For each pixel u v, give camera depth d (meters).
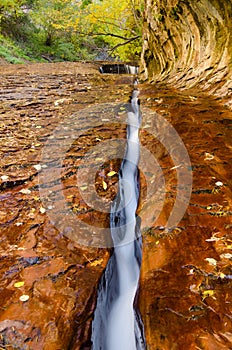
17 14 15.88
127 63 13.98
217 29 5.48
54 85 7.69
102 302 1.86
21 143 3.93
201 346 1.29
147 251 1.92
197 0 5.48
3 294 1.76
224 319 1.41
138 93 6.25
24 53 16.14
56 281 1.88
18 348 1.46
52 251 2.13
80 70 11.02
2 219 2.44
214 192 2.45
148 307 1.51
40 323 1.60
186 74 6.70
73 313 1.67
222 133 3.59
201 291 1.57
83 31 15.63
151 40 9.07
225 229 2.03
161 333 1.37
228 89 4.87
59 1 18.80
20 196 2.77
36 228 2.36
